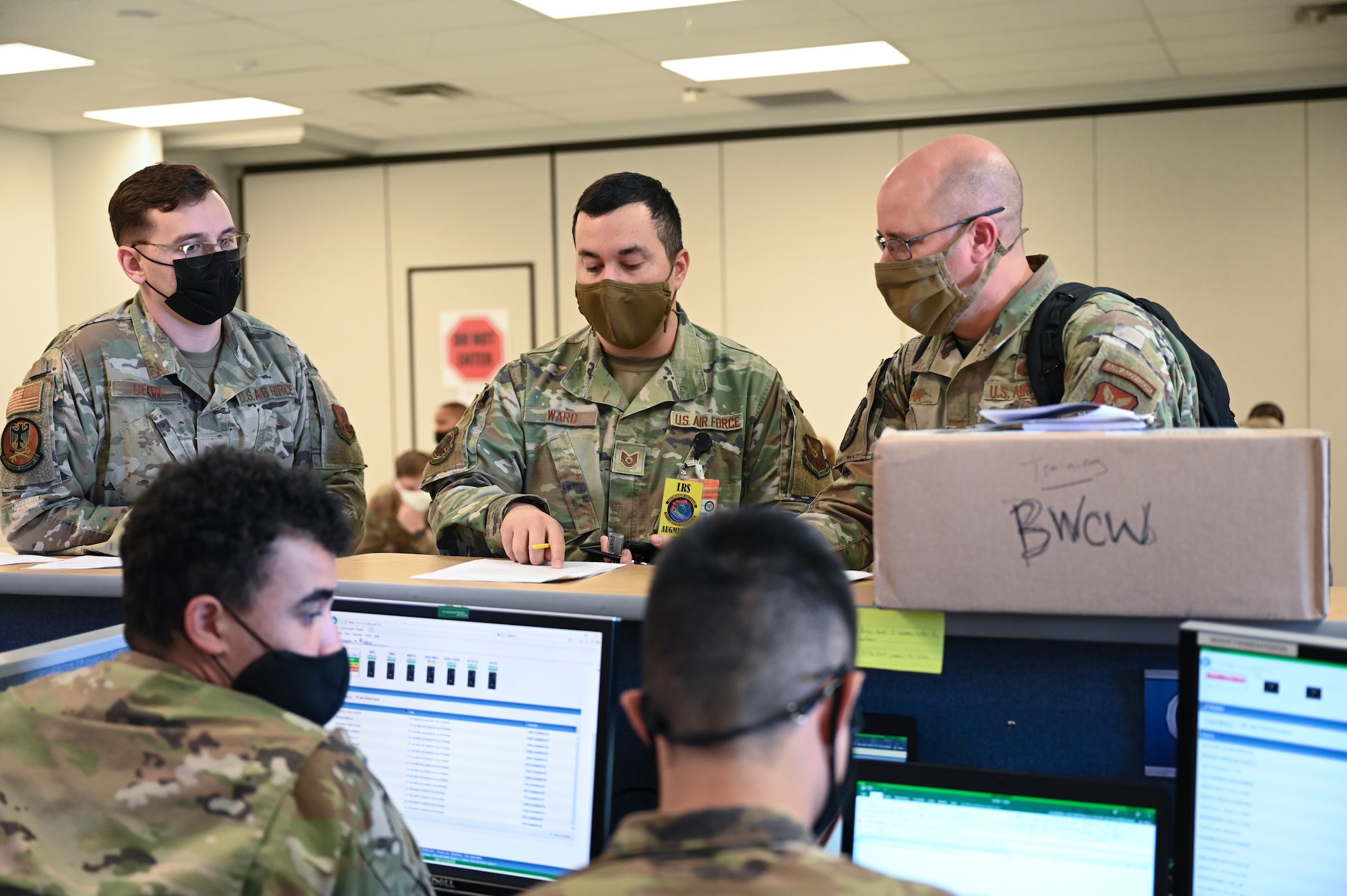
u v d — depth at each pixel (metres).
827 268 7.11
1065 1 4.78
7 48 5.31
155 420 2.22
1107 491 1.15
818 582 0.79
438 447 2.21
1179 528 1.14
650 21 5.00
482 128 7.46
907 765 1.23
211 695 1.09
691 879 0.72
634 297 2.04
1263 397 6.39
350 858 1.03
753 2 4.74
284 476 1.14
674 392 2.20
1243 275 6.36
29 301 7.26
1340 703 1.05
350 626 1.50
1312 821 1.07
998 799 1.20
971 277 1.72
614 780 1.50
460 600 1.49
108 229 7.32
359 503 2.49
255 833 1.02
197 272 2.18
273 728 1.07
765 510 0.84
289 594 1.12
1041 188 6.66
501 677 1.42
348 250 8.09
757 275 7.25
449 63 5.69
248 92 6.24
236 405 2.32
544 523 1.75
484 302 7.82
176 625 1.11
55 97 6.31
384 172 7.96
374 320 8.07
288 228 8.22
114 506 2.20
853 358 7.11
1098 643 1.32
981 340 1.76
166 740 1.07
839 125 7.00
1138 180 6.49
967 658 1.36
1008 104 6.65
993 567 1.18
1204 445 1.12
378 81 6.06
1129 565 1.15
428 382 7.99
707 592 0.77
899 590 1.21
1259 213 6.31
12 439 2.10
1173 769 1.29
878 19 5.01
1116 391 1.50
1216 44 5.52
